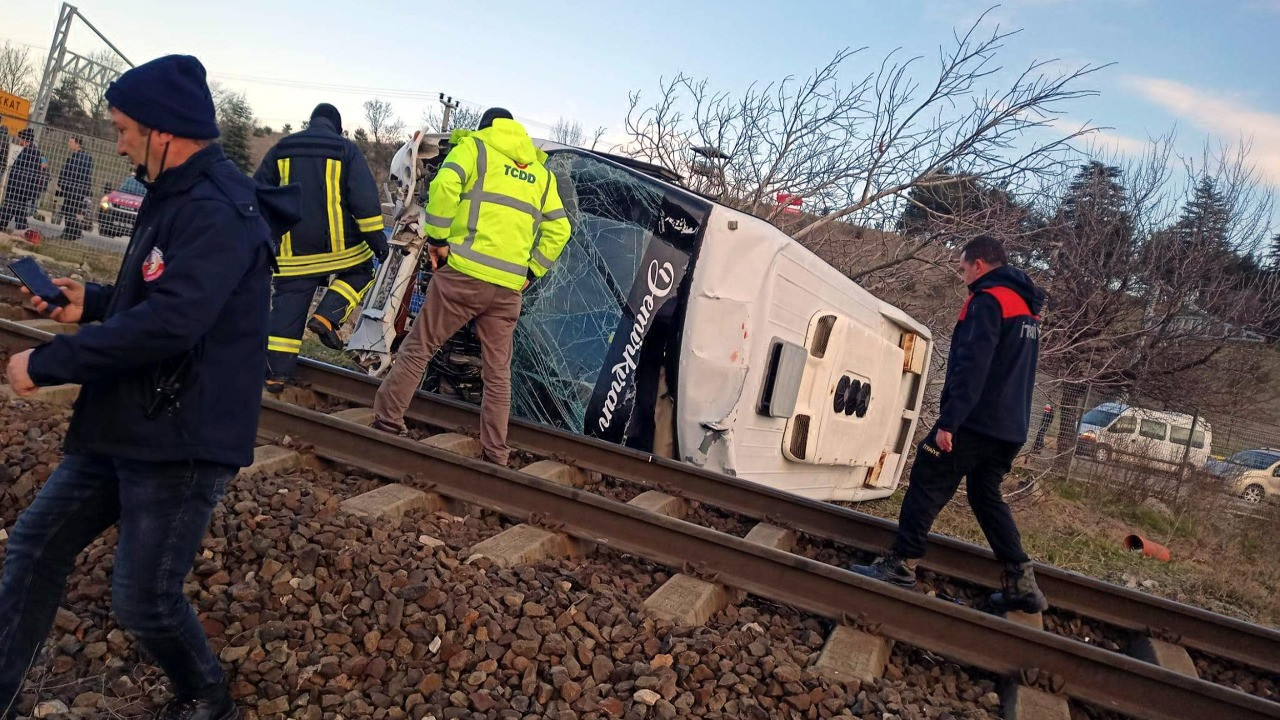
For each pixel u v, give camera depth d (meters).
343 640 3.38
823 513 5.77
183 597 2.71
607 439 6.29
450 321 5.32
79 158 14.38
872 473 9.14
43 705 2.88
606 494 5.95
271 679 3.17
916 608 4.18
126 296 2.47
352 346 6.49
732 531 5.83
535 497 4.84
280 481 4.45
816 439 7.17
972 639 4.09
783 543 5.55
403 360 5.41
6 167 13.91
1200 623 4.89
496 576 3.96
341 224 6.32
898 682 3.87
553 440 6.21
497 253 5.22
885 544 5.64
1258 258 20.80
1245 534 12.60
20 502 3.97
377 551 3.85
